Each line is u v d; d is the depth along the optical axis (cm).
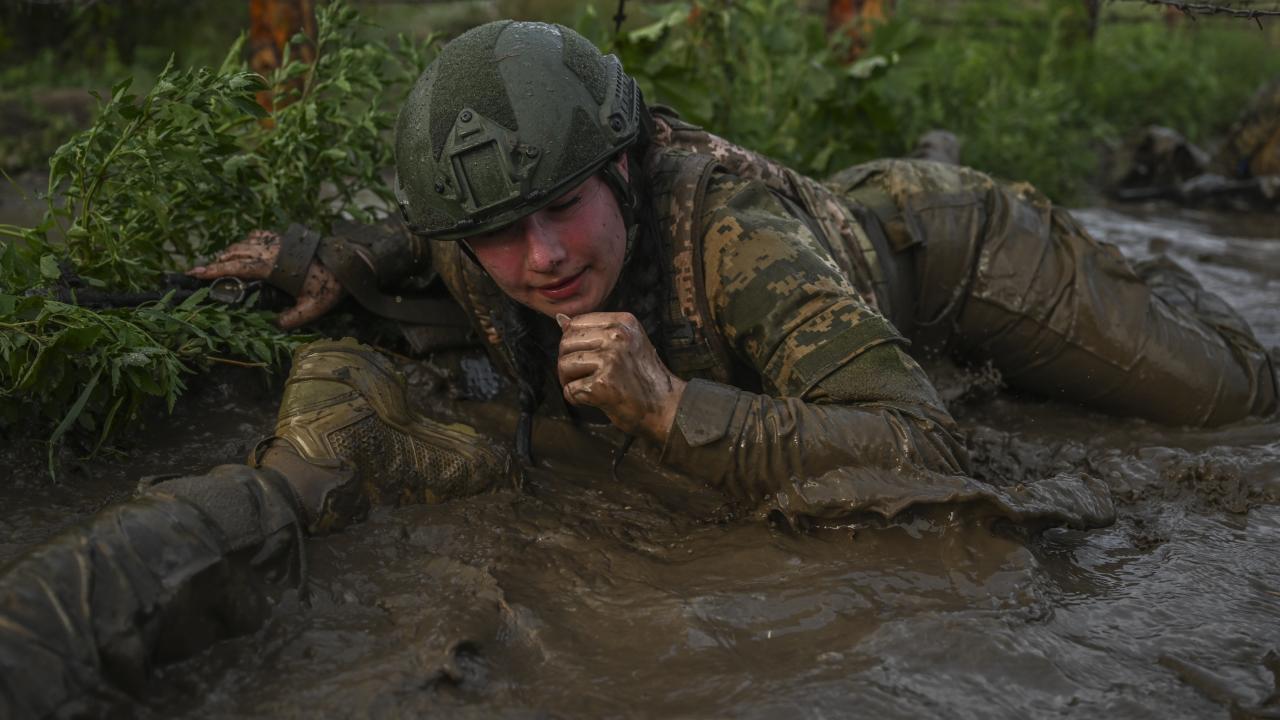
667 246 232
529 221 210
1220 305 330
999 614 189
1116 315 295
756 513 228
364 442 218
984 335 304
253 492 191
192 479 188
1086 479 238
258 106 257
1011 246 298
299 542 192
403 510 222
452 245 257
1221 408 299
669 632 184
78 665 153
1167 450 275
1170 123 937
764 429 211
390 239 286
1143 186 764
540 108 206
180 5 891
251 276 279
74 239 261
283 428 217
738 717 162
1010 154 691
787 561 207
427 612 187
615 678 172
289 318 284
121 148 253
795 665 175
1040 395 322
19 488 231
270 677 169
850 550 211
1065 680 173
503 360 271
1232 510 248
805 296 222
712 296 230
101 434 248
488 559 206
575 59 215
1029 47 911
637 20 777
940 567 204
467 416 287
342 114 320
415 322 296
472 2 968
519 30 218
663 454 213
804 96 510
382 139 318
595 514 232
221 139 266
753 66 502
